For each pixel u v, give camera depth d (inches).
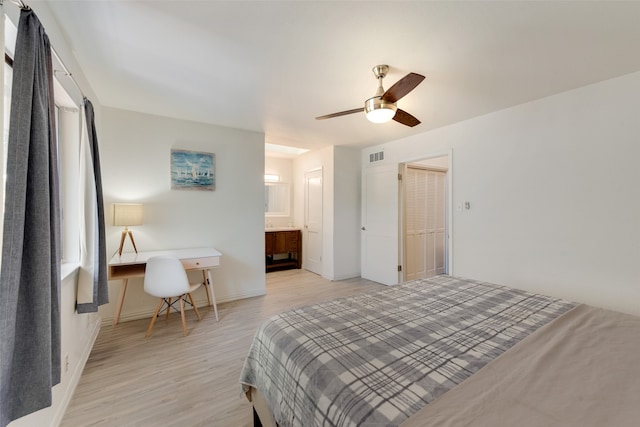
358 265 194.2
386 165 172.9
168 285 103.0
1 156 38.9
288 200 233.5
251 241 150.8
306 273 205.6
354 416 33.0
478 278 123.8
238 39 68.8
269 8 57.9
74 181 82.7
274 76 87.6
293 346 49.0
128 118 119.3
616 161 87.4
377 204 179.5
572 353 44.6
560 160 99.3
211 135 138.6
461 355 44.6
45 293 46.3
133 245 115.5
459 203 131.0
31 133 45.6
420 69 82.4
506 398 34.4
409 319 59.0
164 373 81.4
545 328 53.5
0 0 39.8
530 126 106.7
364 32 65.6
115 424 62.3
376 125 136.9
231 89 97.5
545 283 103.4
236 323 116.8
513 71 83.4
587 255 93.5
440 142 140.0
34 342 45.1
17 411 43.7
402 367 41.5
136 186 121.5
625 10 57.2
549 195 102.1
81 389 73.7
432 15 59.5
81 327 82.7
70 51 73.8
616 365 41.3
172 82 92.3
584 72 84.0
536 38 67.2
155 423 62.7
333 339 50.2
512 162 112.2
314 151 204.1
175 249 130.6
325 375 40.4
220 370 83.2
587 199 93.4
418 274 186.7
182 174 131.3
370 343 48.7
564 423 30.4
